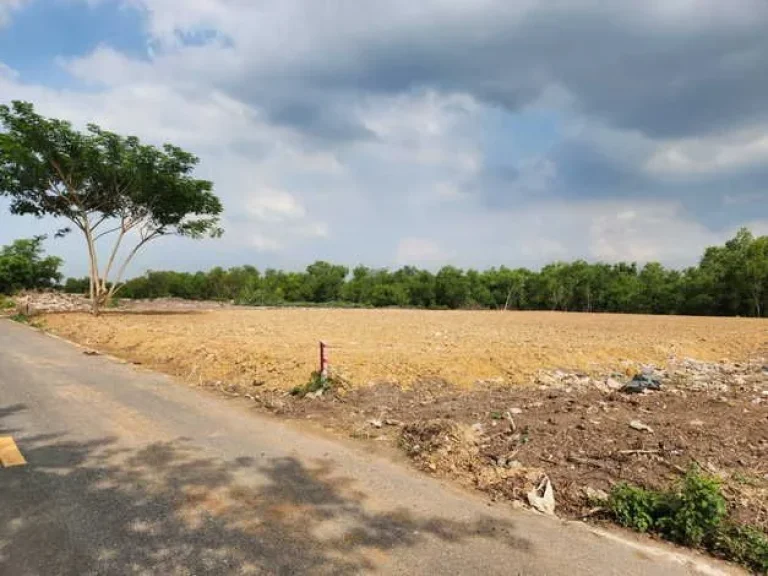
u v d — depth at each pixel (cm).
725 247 6272
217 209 2922
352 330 2291
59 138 2383
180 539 434
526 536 459
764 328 2848
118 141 2489
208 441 688
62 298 4194
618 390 1039
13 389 969
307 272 7956
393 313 4284
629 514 493
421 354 1372
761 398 966
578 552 435
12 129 2325
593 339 2062
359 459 638
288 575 387
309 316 3394
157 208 2783
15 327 2169
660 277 6341
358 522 475
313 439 711
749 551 435
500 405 883
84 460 608
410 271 8300
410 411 852
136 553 411
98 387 993
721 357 1700
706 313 5409
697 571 414
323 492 538
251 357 1253
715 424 768
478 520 486
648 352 1623
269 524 465
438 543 442
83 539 430
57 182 2580
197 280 6575
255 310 4203
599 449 658
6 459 606
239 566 397
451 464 618
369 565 405
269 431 741
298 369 1106
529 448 663
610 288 6506
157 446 662
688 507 466
